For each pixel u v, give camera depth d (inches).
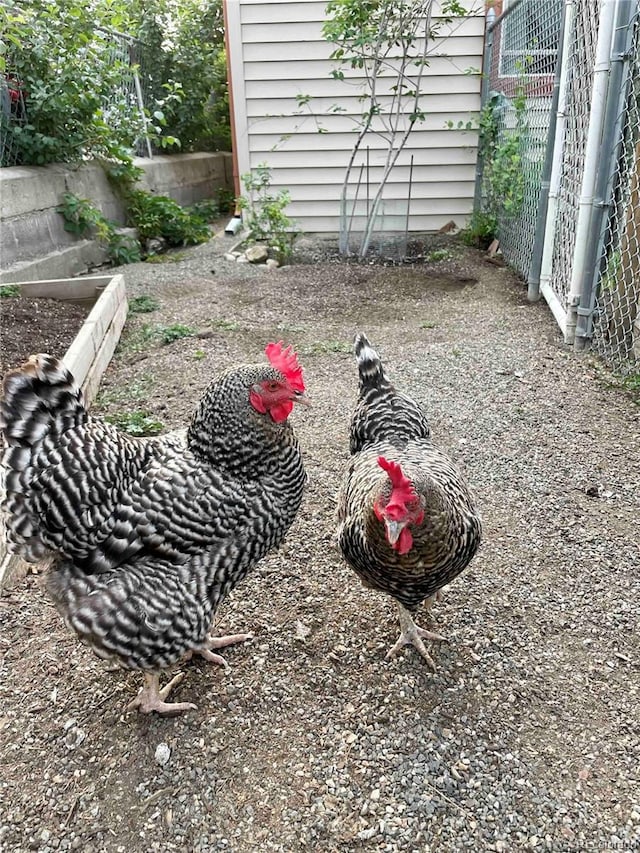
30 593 36.0
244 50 110.7
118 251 105.4
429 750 26.8
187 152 165.3
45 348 61.6
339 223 121.1
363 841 23.6
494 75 104.8
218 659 31.4
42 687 30.5
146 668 27.2
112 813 25.0
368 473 29.2
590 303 61.7
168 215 118.9
